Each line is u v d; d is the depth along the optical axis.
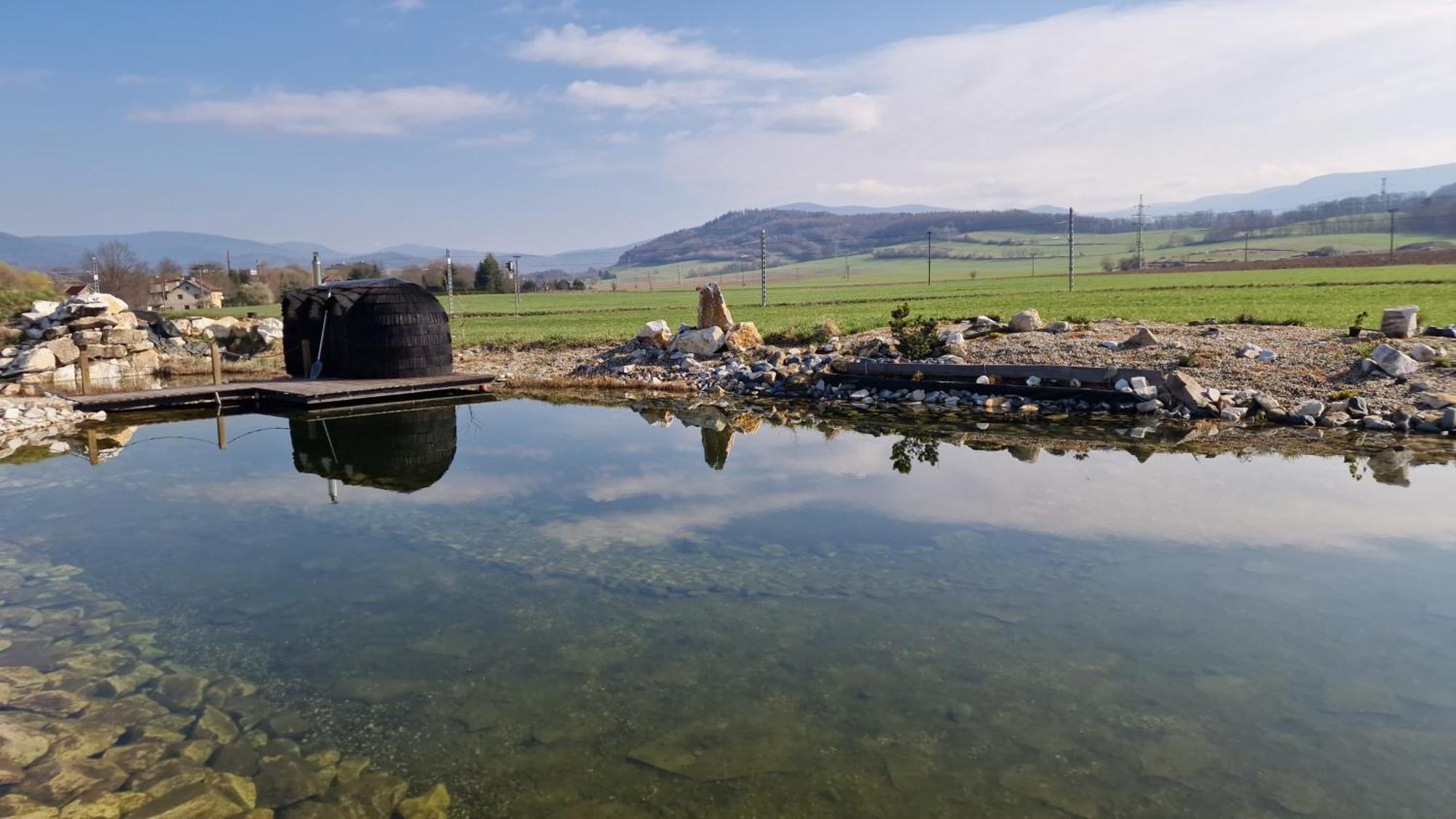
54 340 28.67
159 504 12.26
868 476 13.34
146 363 30.75
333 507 11.96
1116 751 5.52
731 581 8.68
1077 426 17.25
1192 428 16.67
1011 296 53.53
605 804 5.04
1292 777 5.21
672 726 5.91
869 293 75.38
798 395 22.48
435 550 9.84
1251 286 53.53
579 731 5.88
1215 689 6.31
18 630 7.66
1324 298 38.72
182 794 5.18
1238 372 19.27
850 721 5.93
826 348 25.56
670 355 27.38
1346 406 16.88
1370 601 7.89
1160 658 6.81
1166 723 5.85
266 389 22.31
